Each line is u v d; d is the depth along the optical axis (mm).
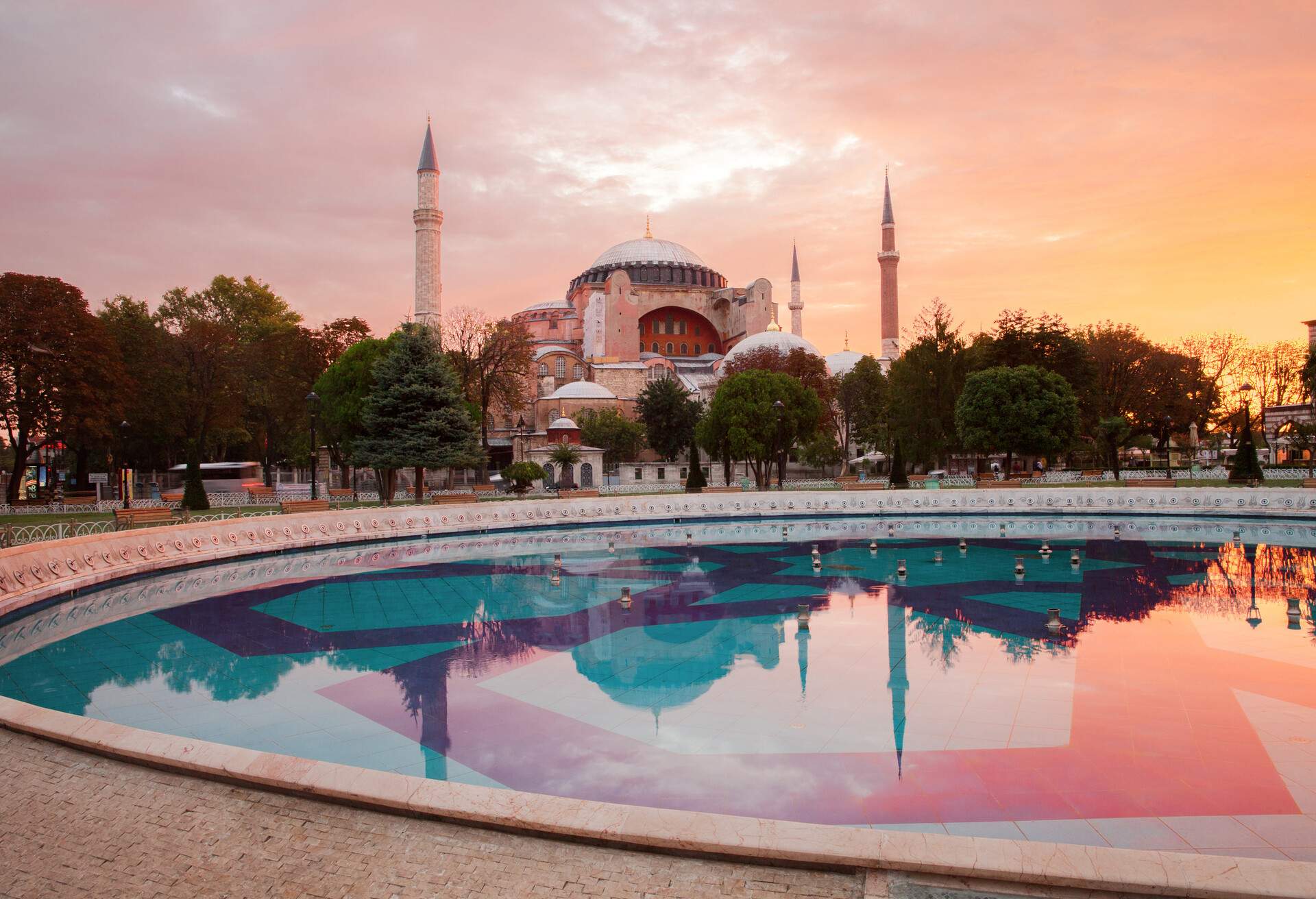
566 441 77125
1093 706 11789
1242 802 8719
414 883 6195
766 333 101000
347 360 56531
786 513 41500
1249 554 26500
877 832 6363
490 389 74688
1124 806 8648
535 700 12555
